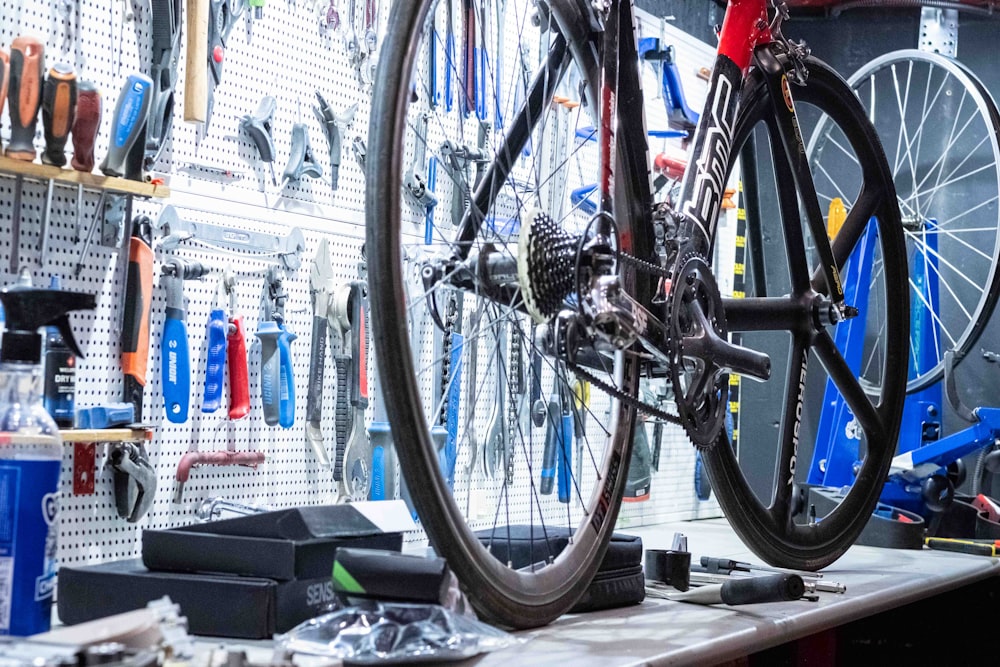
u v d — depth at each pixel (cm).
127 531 178
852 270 313
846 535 238
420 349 225
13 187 162
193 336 189
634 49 179
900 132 350
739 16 206
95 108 157
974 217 339
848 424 304
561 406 226
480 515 242
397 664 119
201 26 181
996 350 333
